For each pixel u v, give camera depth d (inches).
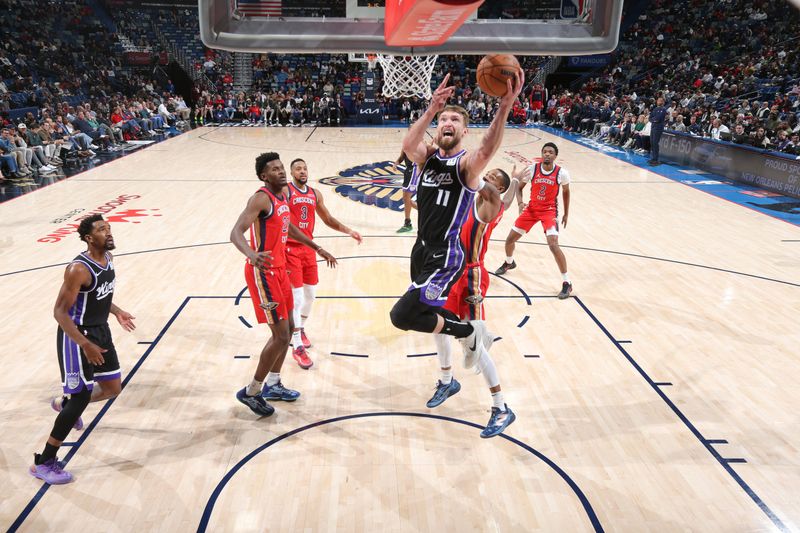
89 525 133.7
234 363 208.8
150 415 177.5
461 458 159.5
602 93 1007.0
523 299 266.5
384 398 188.5
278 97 990.4
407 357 214.8
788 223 400.2
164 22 1175.0
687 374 204.7
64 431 147.4
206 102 999.6
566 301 265.3
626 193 488.4
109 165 585.6
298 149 699.4
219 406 182.9
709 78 853.2
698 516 139.2
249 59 1135.6
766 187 506.3
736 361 214.1
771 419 179.2
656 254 332.5
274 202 172.1
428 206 139.6
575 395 191.0
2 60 798.5
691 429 173.5
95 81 956.6
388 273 295.7
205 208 417.7
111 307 162.9
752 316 252.4
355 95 1026.7
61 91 838.5
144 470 152.7
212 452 160.6
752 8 981.2
